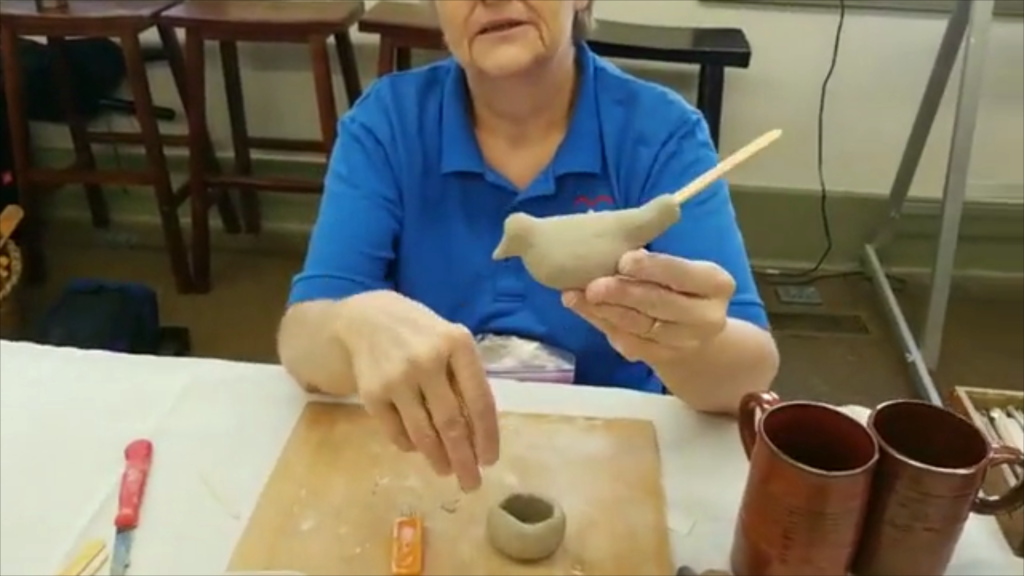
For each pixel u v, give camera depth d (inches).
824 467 28.5
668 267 27.6
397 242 42.5
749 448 30.1
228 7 96.5
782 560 27.2
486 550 29.0
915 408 28.6
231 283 105.7
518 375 40.4
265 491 31.3
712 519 31.4
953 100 104.0
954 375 92.3
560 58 39.6
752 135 107.8
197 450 33.9
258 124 112.3
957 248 110.3
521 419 35.3
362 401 31.9
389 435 29.6
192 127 98.9
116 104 108.7
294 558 28.7
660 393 41.5
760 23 103.0
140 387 37.3
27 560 29.4
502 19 37.5
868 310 103.6
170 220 100.9
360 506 30.8
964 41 86.5
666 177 41.3
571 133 41.3
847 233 110.9
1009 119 104.1
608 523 30.2
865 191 109.3
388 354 28.8
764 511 27.1
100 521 30.9
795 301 105.0
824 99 105.7
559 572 28.3
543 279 27.6
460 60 39.4
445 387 28.2
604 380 42.3
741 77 105.3
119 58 108.0
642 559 28.9
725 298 28.9
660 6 103.3
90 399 36.5
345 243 40.4
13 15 92.3
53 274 106.0
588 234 27.3
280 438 34.7
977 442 27.8
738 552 28.5
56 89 106.0
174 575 28.7
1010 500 28.6
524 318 41.6
